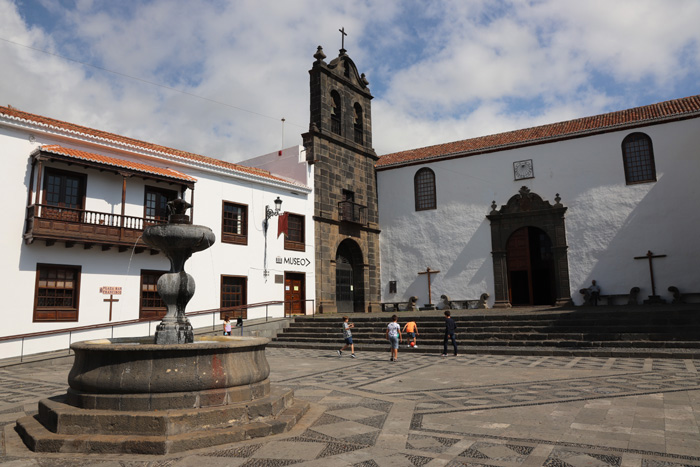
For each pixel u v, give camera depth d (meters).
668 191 22.42
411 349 16.12
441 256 27.58
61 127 17.44
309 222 25.34
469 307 26.28
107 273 17.70
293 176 26.06
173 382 6.22
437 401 8.16
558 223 24.62
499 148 26.50
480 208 26.84
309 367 12.88
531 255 26.03
